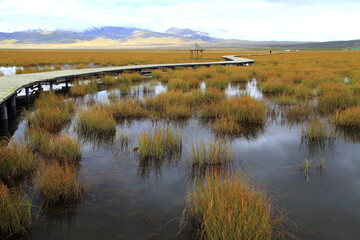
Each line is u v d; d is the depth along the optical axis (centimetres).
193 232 272
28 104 964
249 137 577
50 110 739
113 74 1850
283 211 303
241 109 711
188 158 463
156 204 322
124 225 283
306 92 1023
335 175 396
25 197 330
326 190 352
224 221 244
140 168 424
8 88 838
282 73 1688
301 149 505
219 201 268
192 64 2506
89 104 913
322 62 2789
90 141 550
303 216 294
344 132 604
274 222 281
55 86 1427
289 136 583
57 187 330
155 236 266
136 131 616
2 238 265
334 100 847
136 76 1598
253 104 742
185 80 1452
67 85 1418
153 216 298
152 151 480
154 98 921
